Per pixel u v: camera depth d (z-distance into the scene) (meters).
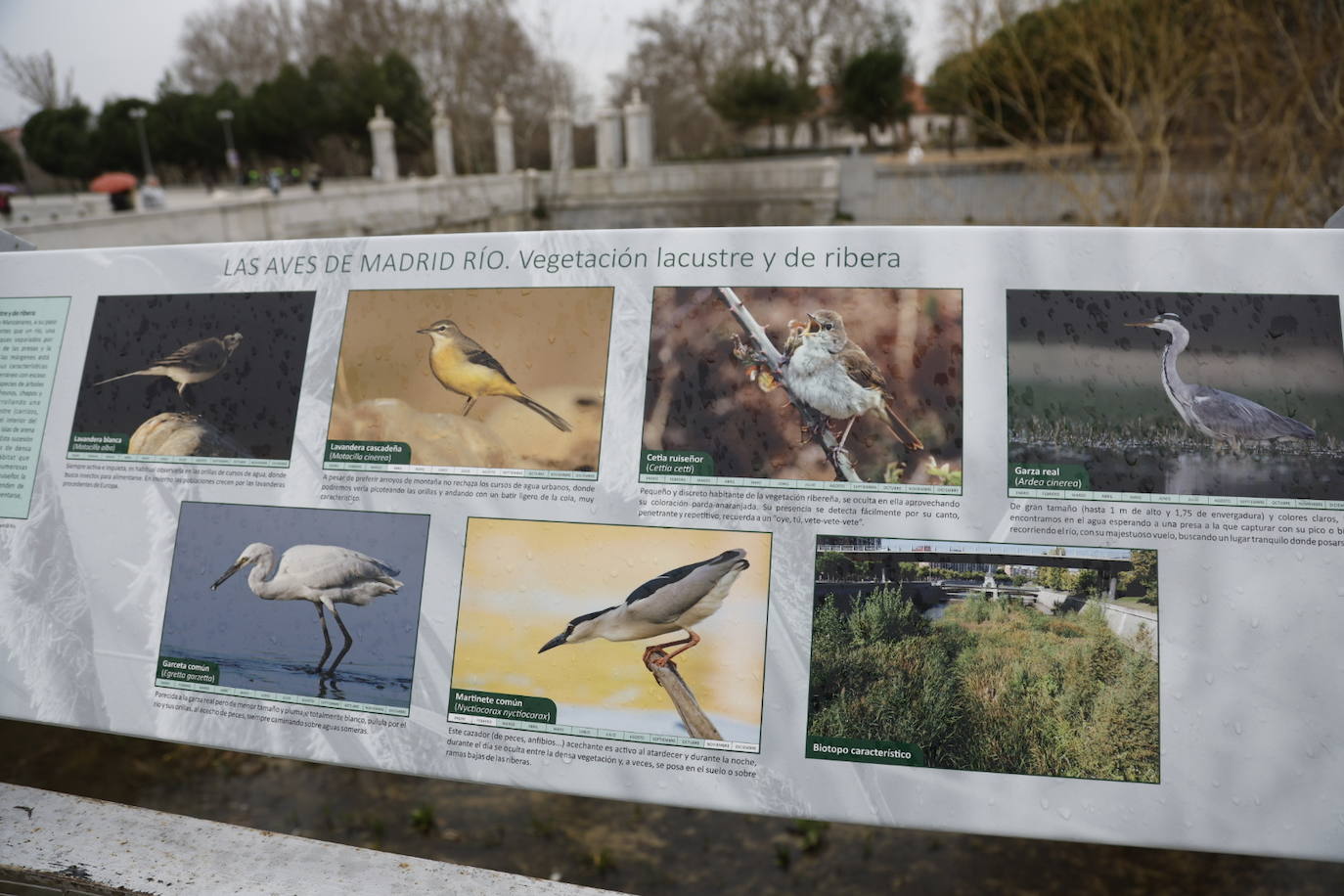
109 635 2.03
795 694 1.74
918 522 1.75
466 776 1.82
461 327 1.98
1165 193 10.62
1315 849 1.61
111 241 14.15
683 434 1.85
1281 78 9.84
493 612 1.86
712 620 1.78
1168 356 1.76
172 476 2.06
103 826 1.93
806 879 2.62
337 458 1.98
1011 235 1.83
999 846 2.74
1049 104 13.30
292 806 3.03
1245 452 1.72
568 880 2.66
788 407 1.82
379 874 1.78
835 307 1.84
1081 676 1.69
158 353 2.13
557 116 23.88
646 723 1.77
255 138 42.81
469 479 1.91
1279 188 9.19
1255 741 1.64
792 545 1.78
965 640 1.72
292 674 1.92
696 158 33.81
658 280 1.91
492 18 24.89
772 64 33.69
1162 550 1.70
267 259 2.12
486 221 22.14
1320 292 1.76
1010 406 1.77
